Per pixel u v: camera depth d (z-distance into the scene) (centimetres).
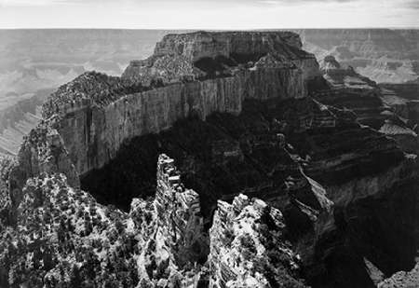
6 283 9206
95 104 15625
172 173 9525
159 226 9181
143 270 8419
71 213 10119
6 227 11450
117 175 15812
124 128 17325
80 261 8788
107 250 8956
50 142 12494
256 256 6412
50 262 9094
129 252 8912
